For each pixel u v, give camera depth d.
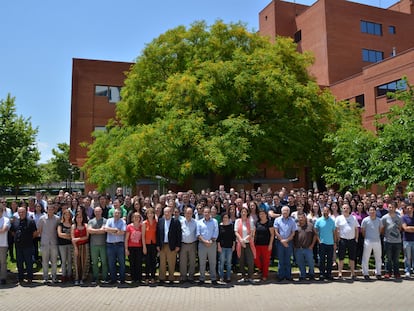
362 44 42.94
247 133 18.55
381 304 8.37
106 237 10.84
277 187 31.50
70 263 11.01
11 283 10.88
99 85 31.08
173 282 10.80
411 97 16.73
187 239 10.87
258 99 19.25
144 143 16.77
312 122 21.28
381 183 14.50
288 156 20.17
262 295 9.36
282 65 21.56
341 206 12.71
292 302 8.67
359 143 15.72
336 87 37.78
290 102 20.17
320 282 10.80
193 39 22.91
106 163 18.47
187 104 18.92
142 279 11.09
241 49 21.08
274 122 20.55
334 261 12.35
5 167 25.64
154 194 13.48
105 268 10.84
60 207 12.66
